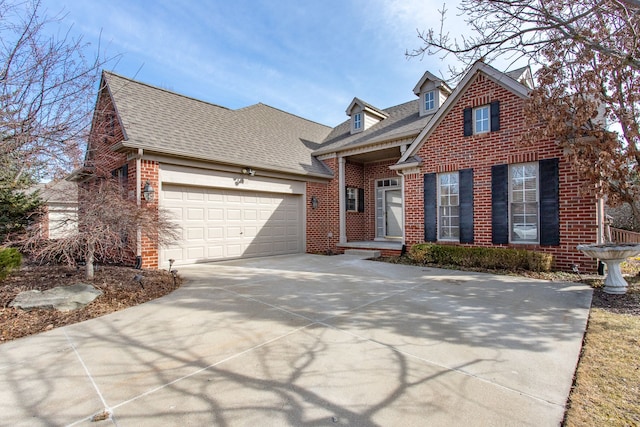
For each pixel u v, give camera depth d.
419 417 2.27
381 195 14.12
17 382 2.81
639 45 4.50
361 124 13.68
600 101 6.33
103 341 3.69
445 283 6.48
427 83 11.97
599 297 5.27
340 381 2.76
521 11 4.25
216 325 4.16
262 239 11.17
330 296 5.55
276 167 10.98
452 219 9.54
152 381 2.81
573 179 7.30
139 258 8.04
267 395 2.57
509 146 8.28
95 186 6.61
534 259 7.28
